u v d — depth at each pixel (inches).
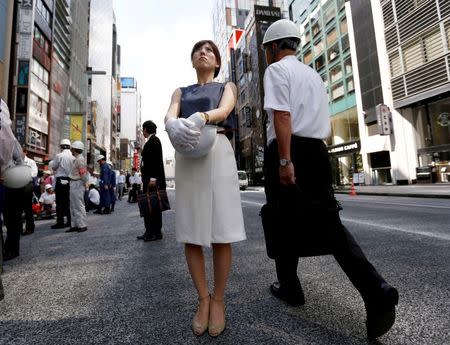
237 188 62.2
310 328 58.3
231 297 77.0
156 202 155.9
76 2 1087.0
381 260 106.5
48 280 97.5
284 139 57.2
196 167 60.2
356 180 958.4
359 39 940.0
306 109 60.8
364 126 928.3
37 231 214.1
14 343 56.5
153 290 84.8
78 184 208.8
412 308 66.6
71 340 57.2
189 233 59.1
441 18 667.4
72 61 1042.7
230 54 2504.9
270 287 81.6
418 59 733.9
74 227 209.8
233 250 133.0
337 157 1083.3
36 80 744.3
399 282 83.6
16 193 128.1
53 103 853.8
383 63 847.1
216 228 58.0
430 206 302.5
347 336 54.8
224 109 58.8
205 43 67.9
